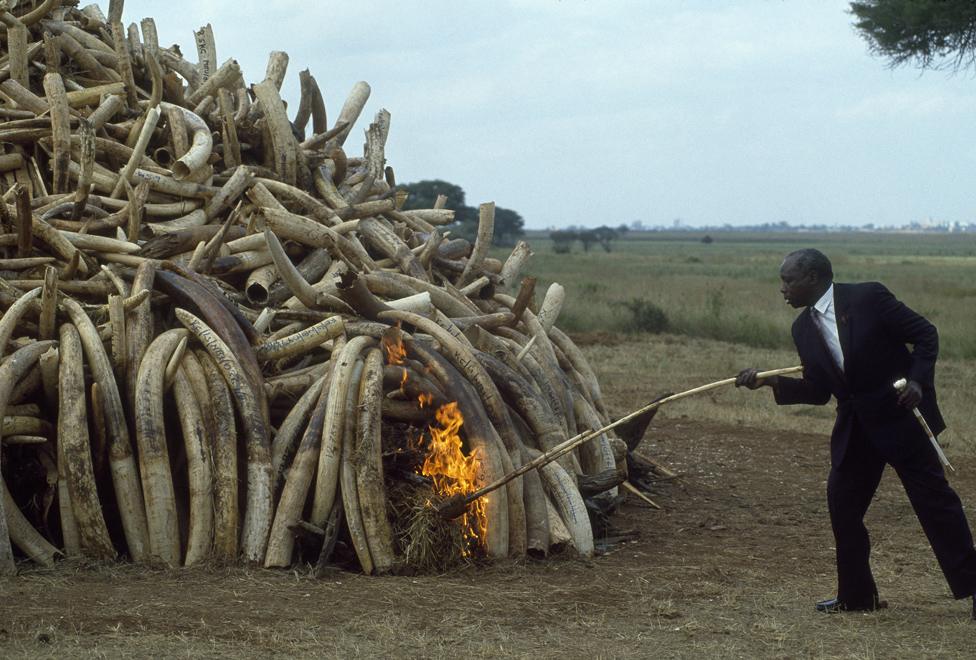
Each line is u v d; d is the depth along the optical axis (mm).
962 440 10938
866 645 4695
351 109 11297
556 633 4770
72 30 9891
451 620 4875
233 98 10445
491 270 9875
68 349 5941
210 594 5141
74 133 8516
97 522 5645
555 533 6238
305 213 8883
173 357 6117
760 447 10727
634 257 81562
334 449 5922
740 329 21641
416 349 6543
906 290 36188
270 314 7156
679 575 5930
